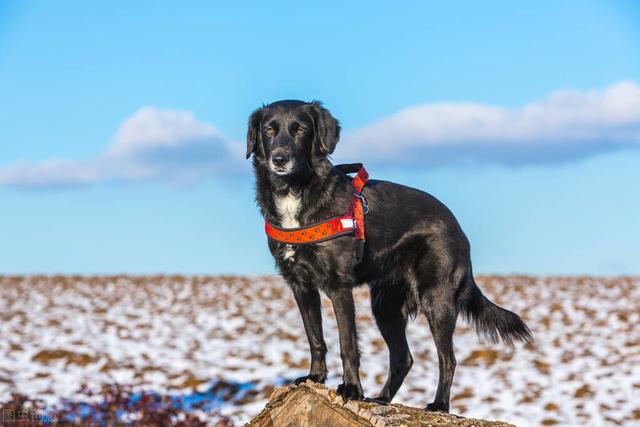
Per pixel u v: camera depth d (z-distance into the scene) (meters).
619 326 16.52
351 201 5.91
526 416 10.15
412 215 6.48
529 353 13.99
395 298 6.83
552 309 18.83
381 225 6.21
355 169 6.24
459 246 6.65
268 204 6.00
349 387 5.62
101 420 6.87
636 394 11.16
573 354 13.75
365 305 19.12
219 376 11.72
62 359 12.79
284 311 19.44
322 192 5.84
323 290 5.90
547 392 11.34
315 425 5.58
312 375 6.00
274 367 12.52
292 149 5.80
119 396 6.89
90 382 11.12
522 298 21.05
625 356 13.56
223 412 9.64
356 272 6.11
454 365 6.45
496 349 14.42
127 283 26.41
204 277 28.55
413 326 16.86
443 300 6.49
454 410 10.48
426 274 6.50
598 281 25.62
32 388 10.65
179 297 22.44
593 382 11.84
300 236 5.75
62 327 16.30
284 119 5.93
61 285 25.59
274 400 5.98
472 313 7.06
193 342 14.89
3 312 18.62
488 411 10.41
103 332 15.89
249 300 21.66
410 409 5.50
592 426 9.73
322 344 6.05
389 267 6.46
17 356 13.00
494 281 25.38
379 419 5.14
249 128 6.23
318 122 5.98
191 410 9.38
